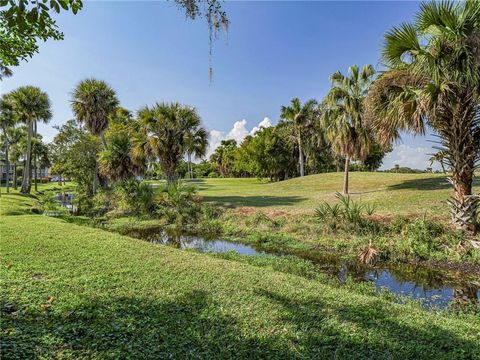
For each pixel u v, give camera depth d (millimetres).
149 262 5340
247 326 3160
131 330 2949
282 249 8156
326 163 37969
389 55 6996
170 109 17922
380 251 6969
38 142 36375
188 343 2795
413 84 7062
